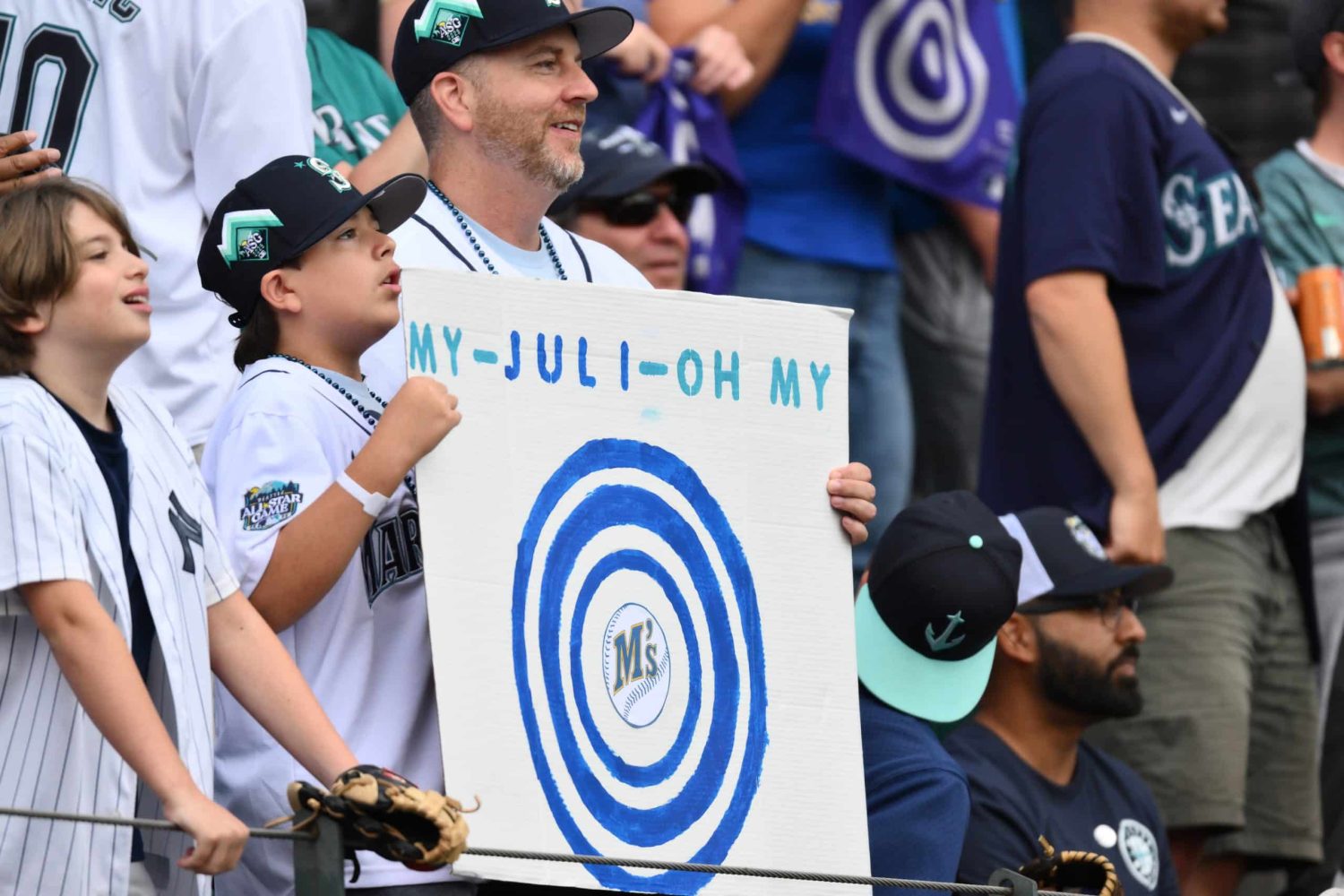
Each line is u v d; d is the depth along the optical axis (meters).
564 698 12.66
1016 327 23.06
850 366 24.58
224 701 13.32
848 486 13.65
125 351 12.20
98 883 11.82
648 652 12.98
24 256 11.98
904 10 24.56
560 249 14.92
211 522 12.59
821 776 13.29
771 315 13.70
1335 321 25.09
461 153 14.38
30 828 11.66
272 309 13.41
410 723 13.02
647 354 13.34
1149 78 23.19
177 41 16.45
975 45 25.33
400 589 13.10
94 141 16.53
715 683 13.13
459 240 14.26
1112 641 18.58
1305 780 23.69
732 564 13.34
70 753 11.77
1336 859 25.05
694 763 12.97
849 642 13.53
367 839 11.16
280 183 13.33
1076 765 18.77
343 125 19.98
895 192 24.84
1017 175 23.25
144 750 11.20
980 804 17.69
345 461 13.07
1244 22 26.67
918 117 24.77
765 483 13.53
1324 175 26.30
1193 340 23.08
